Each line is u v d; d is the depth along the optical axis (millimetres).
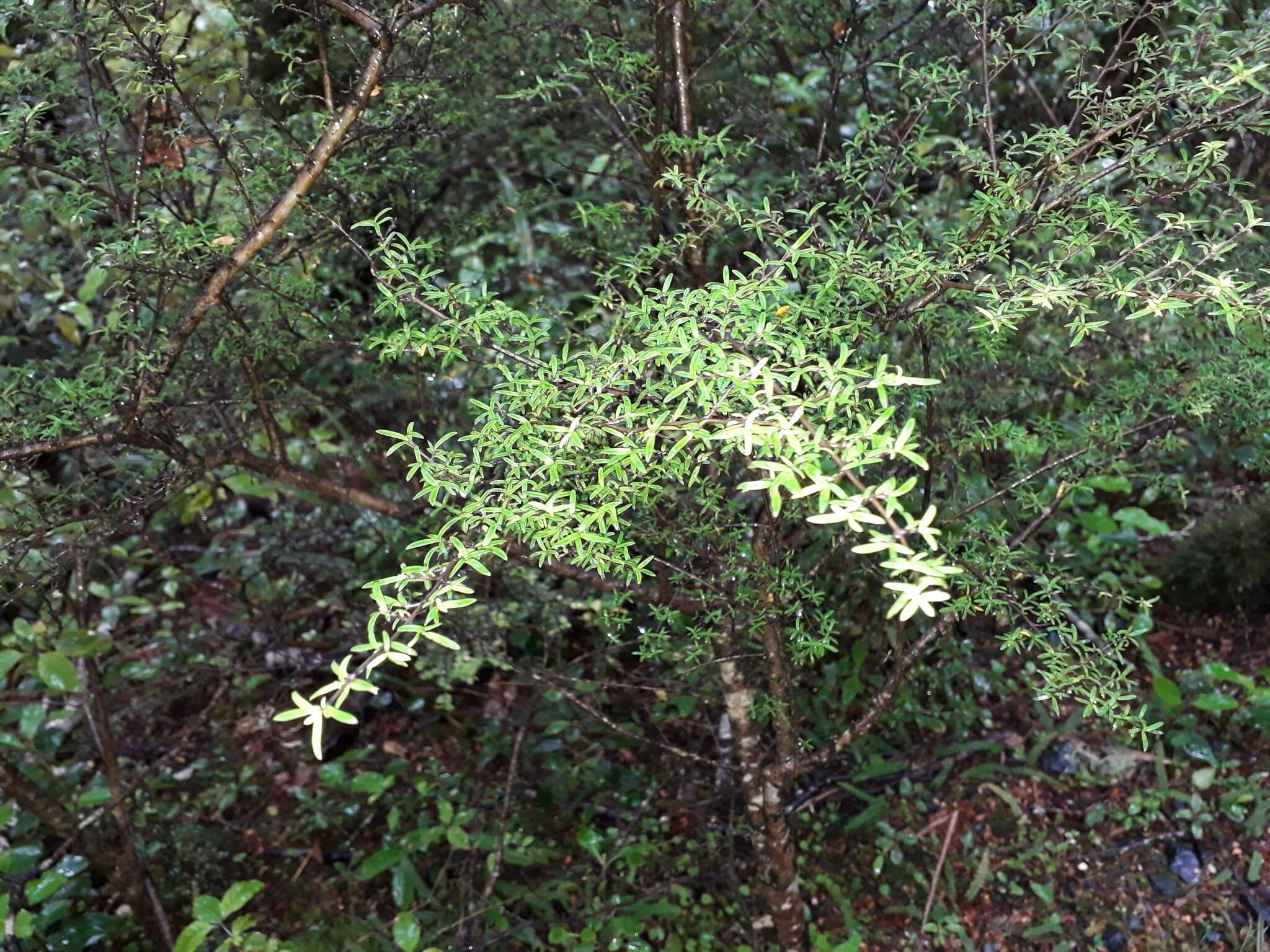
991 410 2244
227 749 3012
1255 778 2686
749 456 858
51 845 2615
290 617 3330
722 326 1090
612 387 1100
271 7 1969
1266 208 2191
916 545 1724
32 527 1738
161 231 1564
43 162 1816
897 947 2449
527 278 2838
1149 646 3088
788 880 2213
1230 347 1854
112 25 1571
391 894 2602
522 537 1107
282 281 1807
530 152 2654
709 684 2295
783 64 2652
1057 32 1956
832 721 2818
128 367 1576
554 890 2535
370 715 3129
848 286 1499
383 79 1738
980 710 2953
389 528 2713
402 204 2098
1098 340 2283
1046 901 2512
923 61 2104
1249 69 1250
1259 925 2314
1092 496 3191
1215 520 3139
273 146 1768
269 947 2234
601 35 1843
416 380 2029
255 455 1922
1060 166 1355
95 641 2414
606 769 2826
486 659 2781
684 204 1815
